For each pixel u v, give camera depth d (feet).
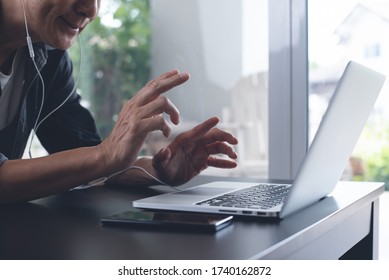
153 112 2.84
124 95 8.21
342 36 5.68
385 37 5.61
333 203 2.87
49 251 1.87
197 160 3.58
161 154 3.43
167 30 6.88
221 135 3.55
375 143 5.90
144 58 7.85
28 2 3.49
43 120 4.20
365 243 3.59
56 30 3.52
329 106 2.25
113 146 2.91
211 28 6.46
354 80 2.43
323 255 2.45
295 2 5.67
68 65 4.64
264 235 2.05
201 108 6.52
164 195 2.96
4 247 1.94
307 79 5.70
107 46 8.27
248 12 6.17
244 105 6.23
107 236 2.08
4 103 4.17
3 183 2.93
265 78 6.09
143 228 2.22
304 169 2.29
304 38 5.66
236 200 2.72
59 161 2.95
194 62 6.61
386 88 5.71
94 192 3.51
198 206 2.52
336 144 2.62
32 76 4.18
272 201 2.69
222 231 2.14
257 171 6.17
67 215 2.61
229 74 6.33
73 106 4.63
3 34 3.74
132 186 3.80
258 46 6.12
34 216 2.59
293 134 5.78
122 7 8.05
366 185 3.70
